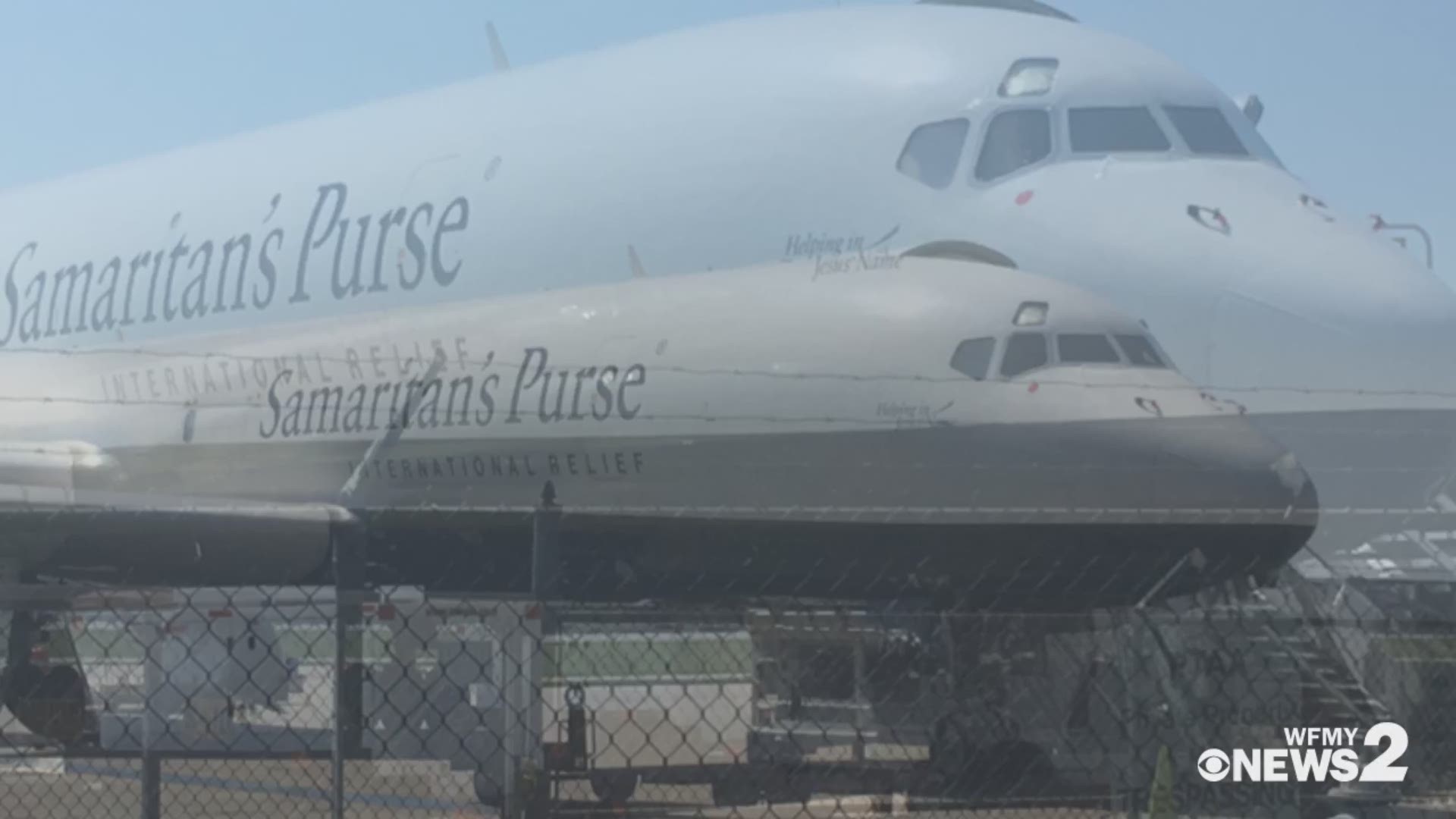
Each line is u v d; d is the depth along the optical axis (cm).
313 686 893
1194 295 1112
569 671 740
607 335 1284
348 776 1061
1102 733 898
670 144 1329
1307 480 1048
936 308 1154
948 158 1223
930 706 958
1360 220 1203
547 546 915
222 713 1019
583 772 878
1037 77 1245
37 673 1176
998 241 1176
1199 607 1100
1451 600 1088
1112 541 1087
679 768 883
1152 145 1215
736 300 1234
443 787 1018
